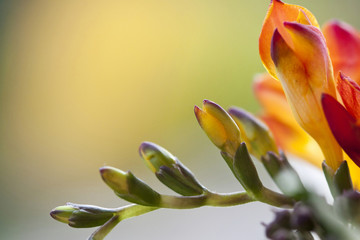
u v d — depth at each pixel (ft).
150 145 0.94
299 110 0.91
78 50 4.33
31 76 4.37
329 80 0.90
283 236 0.84
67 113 4.21
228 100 3.77
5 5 4.39
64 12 4.40
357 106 0.87
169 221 2.68
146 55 4.19
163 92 4.08
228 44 3.92
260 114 1.06
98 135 4.07
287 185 0.90
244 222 2.32
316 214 0.86
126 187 0.92
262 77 1.05
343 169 0.89
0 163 3.99
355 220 0.85
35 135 4.19
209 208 2.64
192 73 3.95
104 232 0.92
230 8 3.97
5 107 4.29
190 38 4.05
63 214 0.93
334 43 0.99
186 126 3.83
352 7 3.50
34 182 3.78
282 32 0.91
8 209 3.34
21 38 4.42
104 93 4.25
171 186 0.93
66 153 4.05
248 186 0.91
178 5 4.13
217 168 3.22
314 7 3.52
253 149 0.99
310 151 1.02
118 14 4.33
